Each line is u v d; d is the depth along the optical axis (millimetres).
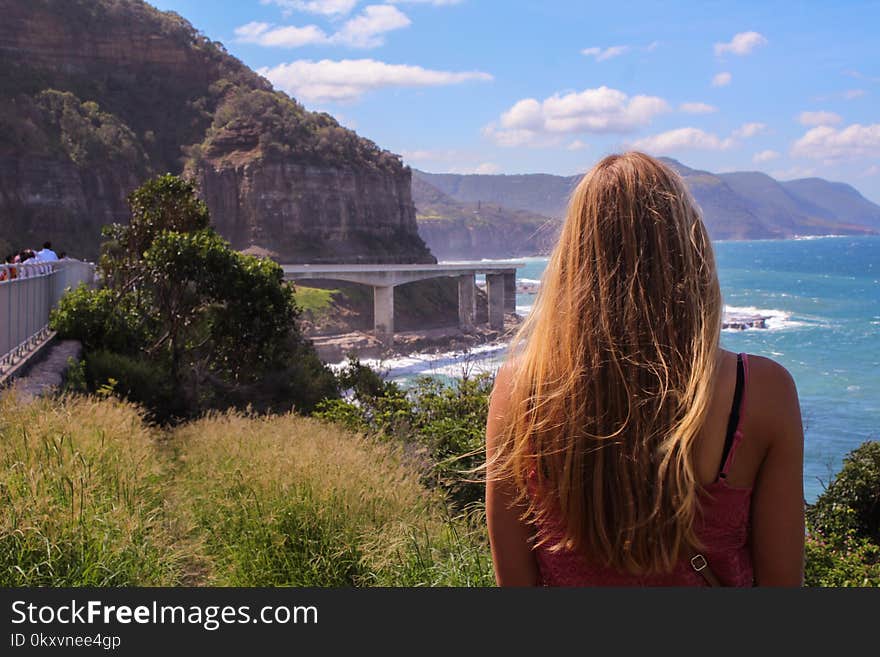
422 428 10016
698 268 1434
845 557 7883
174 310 22234
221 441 8984
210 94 182250
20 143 126125
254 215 158125
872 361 74000
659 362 1365
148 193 24750
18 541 4324
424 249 190125
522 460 1443
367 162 178125
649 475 1340
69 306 20469
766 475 1402
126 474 6484
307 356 26750
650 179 1475
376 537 5234
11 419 7062
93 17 173625
